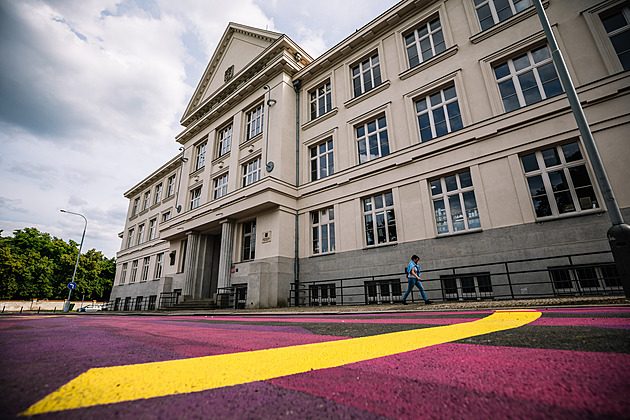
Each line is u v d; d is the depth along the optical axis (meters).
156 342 2.93
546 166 9.10
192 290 18.64
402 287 11.04
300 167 16.39
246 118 19.38
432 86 12.20
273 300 13.38
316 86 17.16
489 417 0.94
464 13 12.11
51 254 51.56
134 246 29.86
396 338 2.65
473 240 9.76
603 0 9.11
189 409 1.07
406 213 11.60
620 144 8.02
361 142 14.54
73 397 1.18
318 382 1.40
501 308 6.05
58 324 6.05
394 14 13.91
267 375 1.52
